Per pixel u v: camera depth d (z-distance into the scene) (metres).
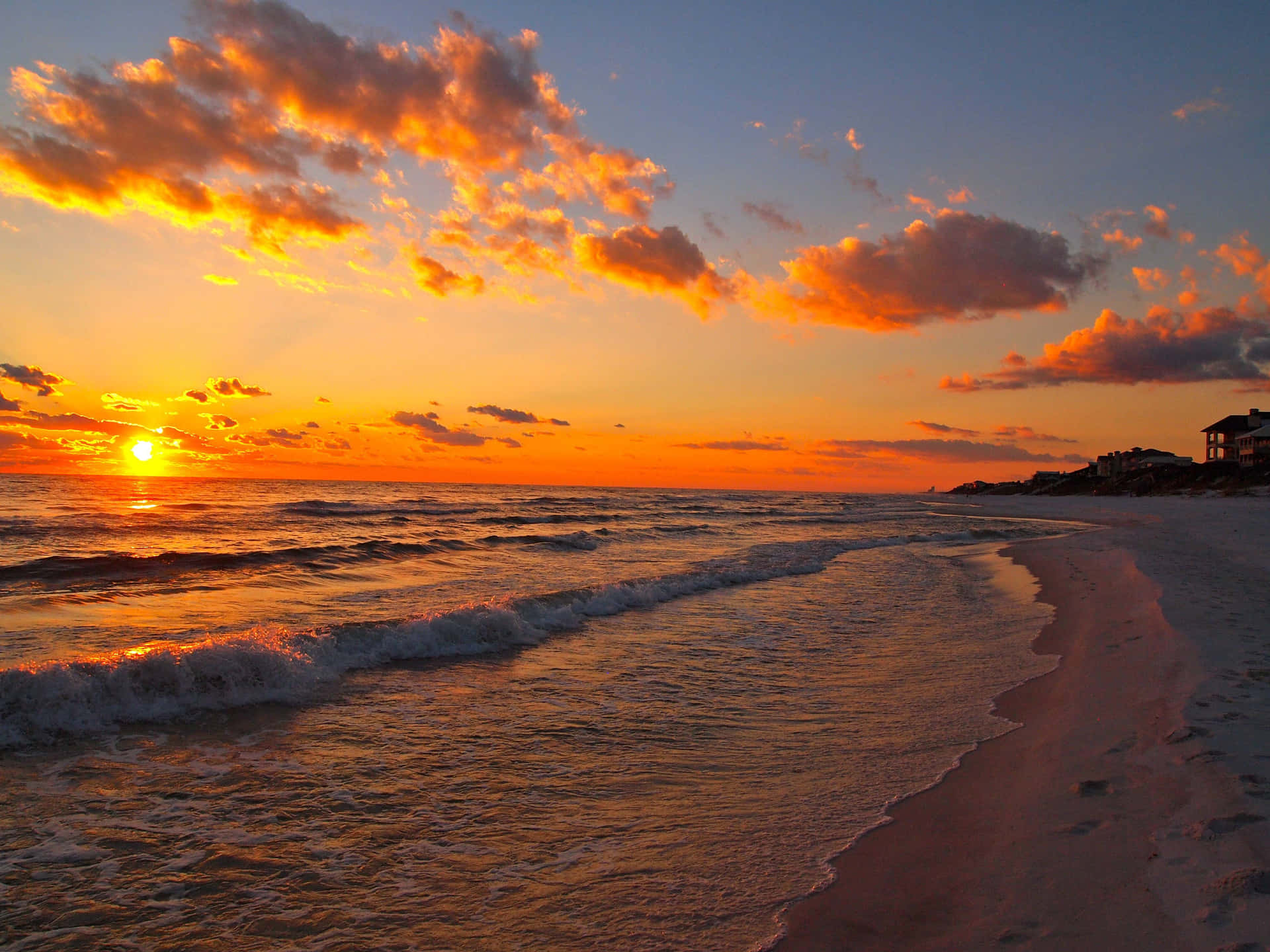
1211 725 5.79
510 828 4.78
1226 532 27.66
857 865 4.23
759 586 16.83
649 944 3.46
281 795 5.25
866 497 150.25
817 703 7.68
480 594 14.69
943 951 3.32
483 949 3.44
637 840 4.60
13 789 5.19
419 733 6.67
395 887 4.03
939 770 5.70
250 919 3.70
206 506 41.91
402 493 77.94
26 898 3.82
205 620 11.59
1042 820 4.58
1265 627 9.59
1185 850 3.93
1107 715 6.53
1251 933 3.13
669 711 7.42
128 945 3.46
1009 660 9.49
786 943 3.45
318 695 7.70
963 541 32.28
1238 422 89.88
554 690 8.19
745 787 5.47
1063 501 88.50
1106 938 3.27
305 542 24.59
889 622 12.54
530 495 89.12
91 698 6.64
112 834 4.59
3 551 19.73
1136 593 13.27
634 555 23.34
